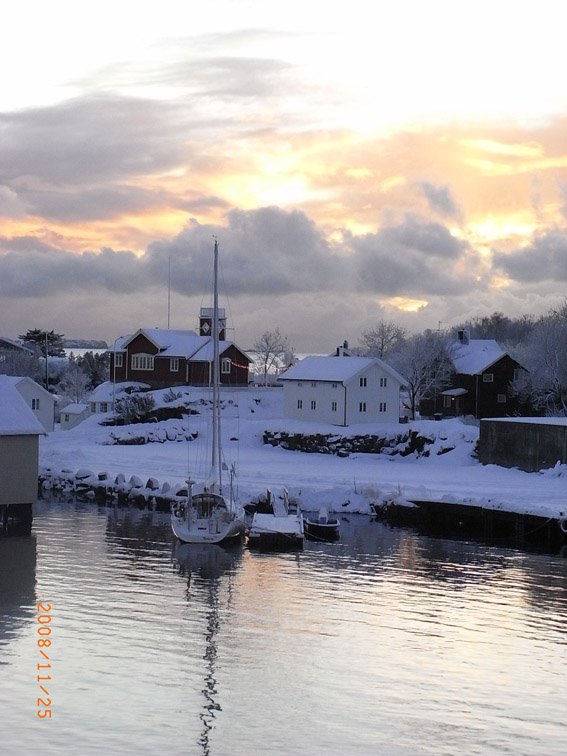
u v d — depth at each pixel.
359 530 65.62
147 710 33.03
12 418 62.00
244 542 60.47
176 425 112.12
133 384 134.88
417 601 47.00
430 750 30.53
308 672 36.94
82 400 165.00
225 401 123.25
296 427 105.69
